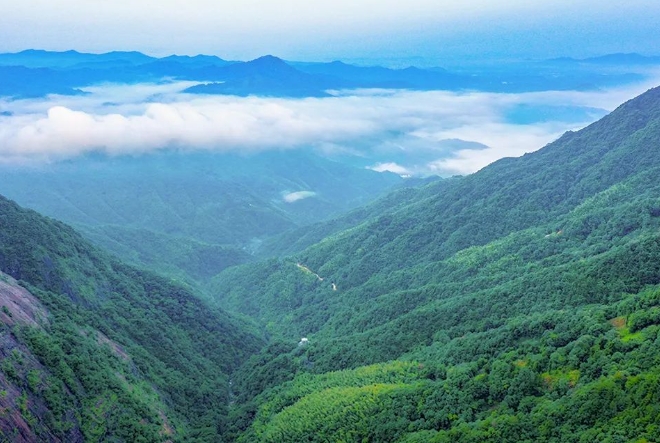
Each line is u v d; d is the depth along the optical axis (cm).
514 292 13662
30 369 9750
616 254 12519
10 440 8250
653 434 6738
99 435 9938
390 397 10525
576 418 7681
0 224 15362
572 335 9769
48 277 14688
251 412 13050
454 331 13062
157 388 13025
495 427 8306
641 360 8000
